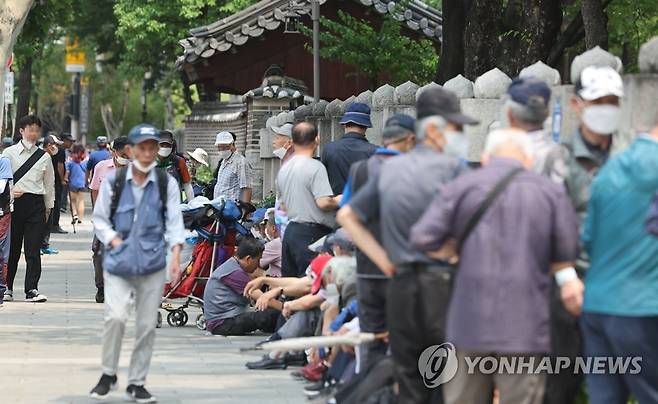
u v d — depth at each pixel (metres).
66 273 28.00
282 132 18.72
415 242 8.98
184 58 36.81
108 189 13.30
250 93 31.66
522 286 8.76
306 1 36.06
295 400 13.32
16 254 22.72
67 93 99.50
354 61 32.81
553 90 11.96
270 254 18.53
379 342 11.52
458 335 8.88
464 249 8.88
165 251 13.34
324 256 14.97
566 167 9.66
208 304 18.56
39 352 16.42
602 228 9.21
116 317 13.19
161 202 13.34
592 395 9.43
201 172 33.56
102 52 67.06
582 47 25.64
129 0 55.69
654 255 9.05
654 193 9.02
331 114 21.36
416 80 33.06
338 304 13.64
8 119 60.22
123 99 104.56
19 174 22.22
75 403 13.09
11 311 20.95
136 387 13.20
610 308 9.12
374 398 10.95
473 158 13.44
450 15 25.05
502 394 9.23
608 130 9.51
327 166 16.20
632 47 31.91
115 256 13.16
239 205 20.66
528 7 23.58
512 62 23.94
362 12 36.88
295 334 15.33
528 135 9.44
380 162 11.64
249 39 37.12
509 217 8.80
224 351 16.94
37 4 35.03
